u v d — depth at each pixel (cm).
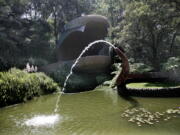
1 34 1536
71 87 1089
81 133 377
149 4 1247
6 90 689
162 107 550
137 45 1488
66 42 1861
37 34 1992
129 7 1381
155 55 1477
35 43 1917
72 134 374
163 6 1191
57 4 2312
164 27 1377
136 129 380
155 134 350
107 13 2553
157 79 991
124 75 816
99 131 381
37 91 872
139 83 916
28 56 1717
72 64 1343
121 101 665
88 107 600
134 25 1427
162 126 389
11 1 1761
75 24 1766
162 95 698
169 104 584
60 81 1167
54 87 1018
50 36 2348
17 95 727
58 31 2455
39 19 2238
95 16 1712
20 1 1880
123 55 823
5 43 1568
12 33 1678
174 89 695
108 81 1154
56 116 509
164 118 442
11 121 478
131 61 1355
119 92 835
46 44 2027
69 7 2403
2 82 684
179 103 592
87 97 791
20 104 706
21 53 1753
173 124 397
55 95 902
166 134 347
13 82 734
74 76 1246
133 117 463
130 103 625
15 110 608
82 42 1873
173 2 1120
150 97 706
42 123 451
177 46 1930
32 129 412
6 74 757
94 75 1335
